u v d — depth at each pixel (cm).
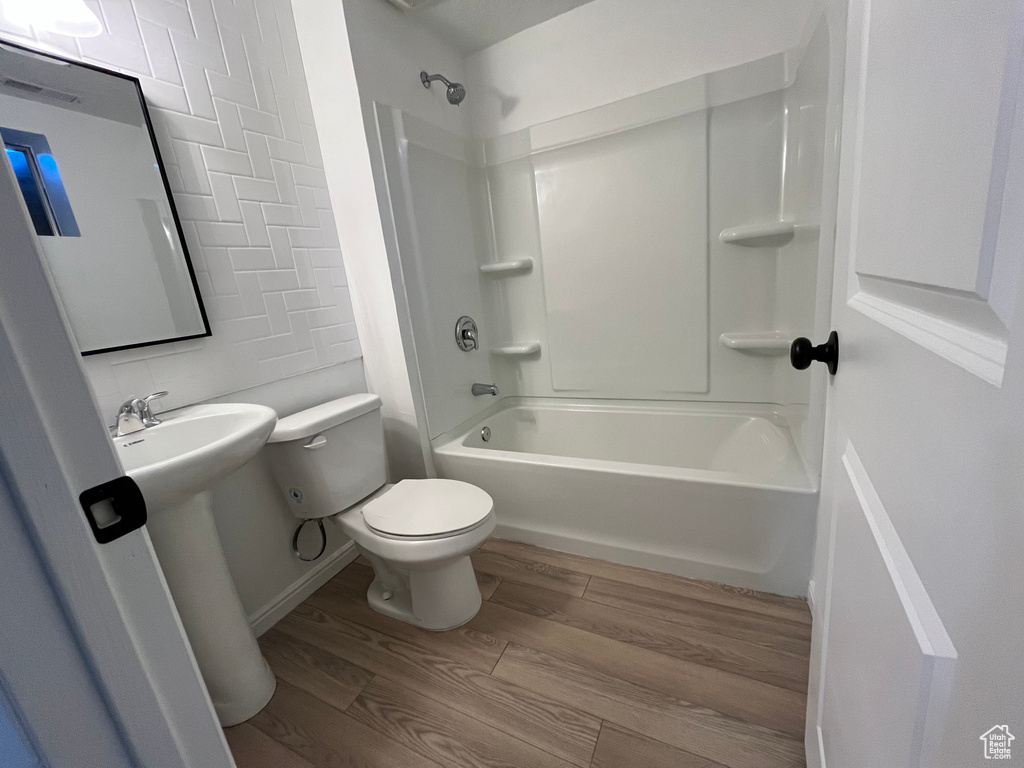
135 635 37
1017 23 22
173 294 119
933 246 32
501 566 165
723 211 174
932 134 32
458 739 104
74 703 33
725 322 184
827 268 106
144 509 37
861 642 48
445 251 193
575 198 199
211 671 110
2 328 29
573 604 143
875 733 42
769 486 129
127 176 110
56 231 99
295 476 138
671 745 98
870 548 45
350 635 140
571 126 190
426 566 129
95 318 105
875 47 47
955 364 28
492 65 201
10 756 31
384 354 176
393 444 187
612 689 112
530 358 232
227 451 92
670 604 138
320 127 158
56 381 32
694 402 198
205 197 128
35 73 95
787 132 156
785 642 120
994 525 23
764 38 156
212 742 44
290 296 152
